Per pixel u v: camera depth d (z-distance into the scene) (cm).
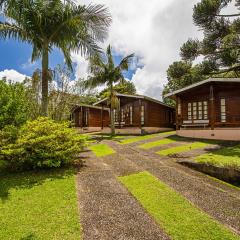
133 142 1471
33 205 492
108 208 477
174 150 1097
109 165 842
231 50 1585
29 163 757
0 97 772
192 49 1803
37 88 1258
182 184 627
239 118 1523
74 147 794
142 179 668
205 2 1628
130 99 2280
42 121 843
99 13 984
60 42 1024
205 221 421
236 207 484
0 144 717
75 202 507
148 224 411
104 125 2912
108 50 2009
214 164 738
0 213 457
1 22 938
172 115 2550
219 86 1575
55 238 368
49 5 935
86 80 1825
